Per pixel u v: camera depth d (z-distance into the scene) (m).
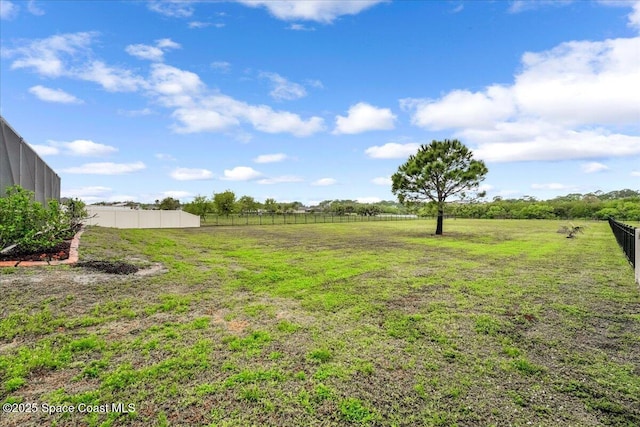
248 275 6.94
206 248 11.73
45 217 7.51
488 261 9.51
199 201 35.97
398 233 20.77
